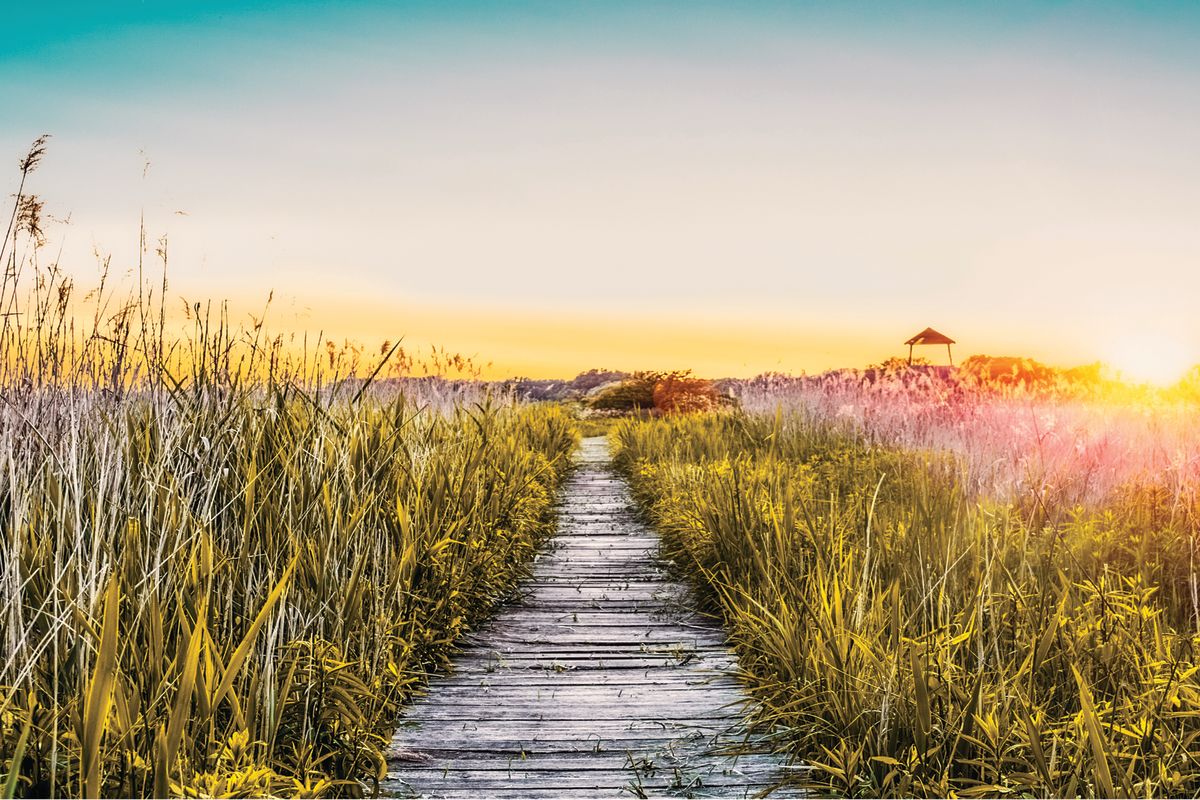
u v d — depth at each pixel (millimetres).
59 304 3699
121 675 2760
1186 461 6188
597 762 3650
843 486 8539
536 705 4320
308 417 4664
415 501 5227
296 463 4172
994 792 3002
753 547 5793
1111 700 3398
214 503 3828
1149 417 7949
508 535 7043
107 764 2625
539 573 7449
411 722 4059
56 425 3604
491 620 5926
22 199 3520
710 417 17812
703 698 4434
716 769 3570
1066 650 3660
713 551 6559
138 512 3322
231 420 4199
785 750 3693
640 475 12203
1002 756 3088
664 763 3637
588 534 9422
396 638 4277
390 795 3338
